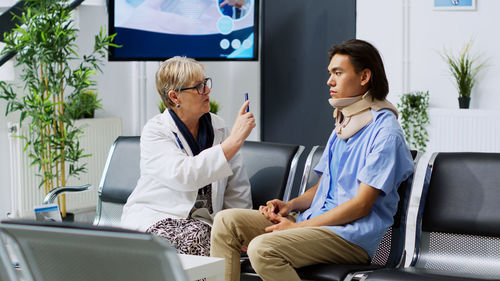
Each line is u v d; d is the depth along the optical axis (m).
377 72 2.54
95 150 5.58
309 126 6.48
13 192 5.05
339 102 2.55
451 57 5.89
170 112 2.88
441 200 2.58
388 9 6.06
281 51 6.59
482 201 2.51
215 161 2.67
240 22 5.88
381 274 2.15
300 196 2.75
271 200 2.86
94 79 5.73
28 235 1.33
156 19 5.61
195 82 2.82
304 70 6.47
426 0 5.95
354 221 2.49
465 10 5.82
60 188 3.11
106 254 1.26
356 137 2.56
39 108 4.66
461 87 5.75
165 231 2.71
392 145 2.44
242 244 2.57
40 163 4.77
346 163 2.56
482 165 2.57
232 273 2.52
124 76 6.00
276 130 6.68
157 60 5.65
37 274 1.39
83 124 5.44
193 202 2.81
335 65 2.55
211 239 2.56
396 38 6.05
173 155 2.76
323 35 6.36
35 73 4.80
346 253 2.46
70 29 4.75
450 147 5.77
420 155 2.64
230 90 6.75
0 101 5.04
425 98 5.95
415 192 5.93
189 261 1.96
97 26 5.77
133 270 1.26
